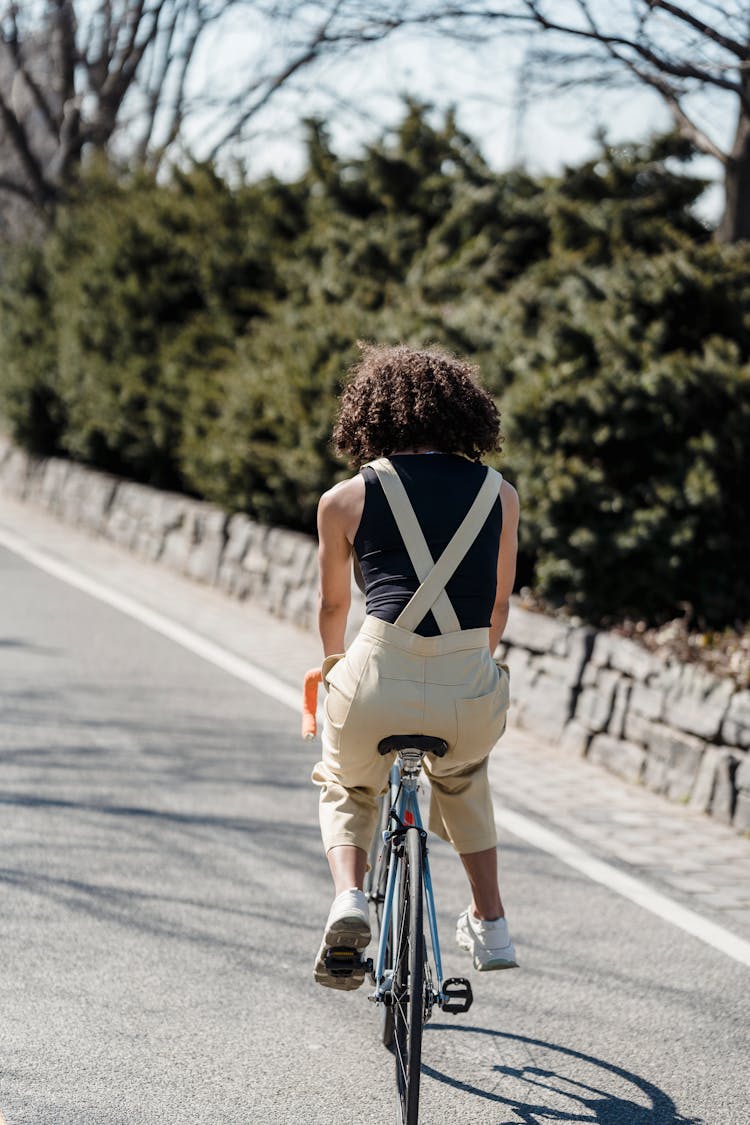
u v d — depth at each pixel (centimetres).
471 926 461
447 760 436
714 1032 512
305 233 1814
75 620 1252
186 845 687
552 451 1082
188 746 872
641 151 1627
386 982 420
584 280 1125
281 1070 463
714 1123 441
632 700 879
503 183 1772
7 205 2766
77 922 579
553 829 756
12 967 530
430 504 419
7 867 638
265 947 566
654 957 583
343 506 422
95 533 1761
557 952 585
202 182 1836
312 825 732
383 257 1661
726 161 1309
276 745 890
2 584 1401
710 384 1036
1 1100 430
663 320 1092
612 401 1041
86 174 2105
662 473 1073
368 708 415
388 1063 472
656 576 1062
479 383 454
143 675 1062
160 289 1761
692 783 816
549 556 1097
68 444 1908
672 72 1116
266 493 1450
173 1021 494
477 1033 503
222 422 1454
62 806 734
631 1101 454
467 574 419
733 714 792
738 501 1076
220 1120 427
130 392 1695
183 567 1535
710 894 664
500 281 1628
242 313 1741
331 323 1355
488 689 423
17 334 2034
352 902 408
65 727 895
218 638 1223
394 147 1902
